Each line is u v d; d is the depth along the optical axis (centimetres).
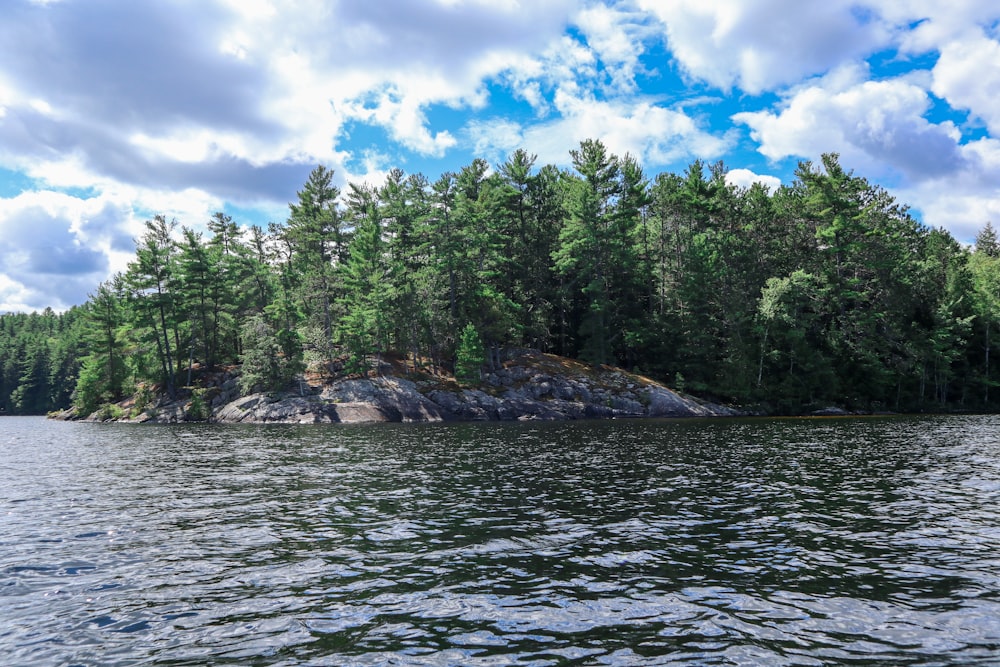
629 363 6644
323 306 6397
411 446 2942
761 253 6681
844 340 6316
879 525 1246
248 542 1146
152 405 6188
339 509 1438
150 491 1730
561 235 6356
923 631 712
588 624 740
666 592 853
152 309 6347
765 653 653
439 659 645
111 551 1090
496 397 5634
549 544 1111
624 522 1280
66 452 2939
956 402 6738
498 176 7044
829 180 6406
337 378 5941
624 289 6725
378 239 6406
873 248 6506
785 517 1321
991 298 6888
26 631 733
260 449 2906
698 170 6575
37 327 15112
